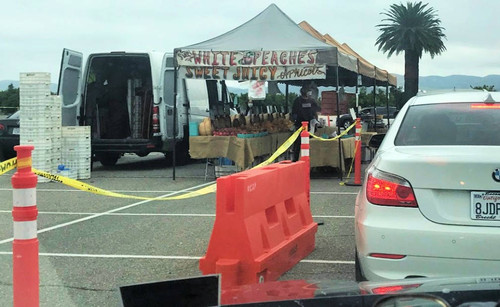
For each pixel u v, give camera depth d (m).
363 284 2.67
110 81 13.19
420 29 44.09
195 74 10.98
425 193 3.48
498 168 3.37
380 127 18.94
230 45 10.99
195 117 14.39
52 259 5.56
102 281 4.88
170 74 13.27
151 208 8.32
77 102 12.68
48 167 11.17
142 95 13.09
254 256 4.46
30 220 3.26
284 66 10.60
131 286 2.73
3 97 34.47
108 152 13.05
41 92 10.92
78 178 11.60
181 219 7.46
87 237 6.47
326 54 10.37
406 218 3.49
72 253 5.78
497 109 4.31
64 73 12.25
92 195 9.55
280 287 2.74
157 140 12.91
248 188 4.53
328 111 16.91
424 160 3.51
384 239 3.50
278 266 4.87
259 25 11.30
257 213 4.73
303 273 5.06
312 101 12.70
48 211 8.12
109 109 13.23
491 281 2.53
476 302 2.34
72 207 8.44
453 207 3.44
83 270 5.20
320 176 12.12
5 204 8.70
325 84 18.81
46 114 11.02
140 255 5.70
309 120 12.62
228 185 4.53
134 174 12.55
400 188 3.54
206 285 2.79
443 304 2.32
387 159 3.68
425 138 4.09
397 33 44.88
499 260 3.30
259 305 2.48
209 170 12.91
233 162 11.45
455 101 4.53
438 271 3.39
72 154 11.59
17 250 3.24
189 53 10.91
